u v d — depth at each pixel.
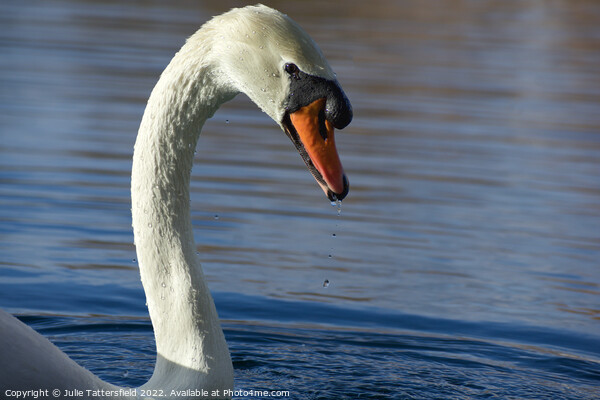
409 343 9.95
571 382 9.17
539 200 14.41
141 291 11.05
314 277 11.42
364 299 10.95
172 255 7.15
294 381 8.99
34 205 13.30
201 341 7.11
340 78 22.41
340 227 13.05
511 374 9.33
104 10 31.92
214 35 6.91
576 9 40.19
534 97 21.92
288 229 12.87
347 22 31.97
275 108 6.93
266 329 10.18
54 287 10.91
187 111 7.02
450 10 37.62
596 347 9.95
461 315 10.62
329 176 6.91
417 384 9.02
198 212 13.27
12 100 18.88
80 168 15.02
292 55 6.79
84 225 12.79
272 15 6.87
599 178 15.62
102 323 10.22
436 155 16.64
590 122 19.69
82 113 18.28
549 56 27.91
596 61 27.50
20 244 12.02
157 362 7.25
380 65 24.44
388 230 12.98
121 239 12.45
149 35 27.19
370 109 19.84
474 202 14.23
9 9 30.38
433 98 21.20
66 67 22.22
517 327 10.34
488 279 11.51
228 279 11.25
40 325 10.03
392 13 35.50
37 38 25.56
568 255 12.27
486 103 21.02
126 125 17.62
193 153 7.18
